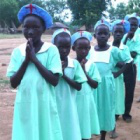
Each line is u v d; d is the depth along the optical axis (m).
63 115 1.40
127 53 1.89
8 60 5.66
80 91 1.56
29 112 1.17
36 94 1.17
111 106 1.79
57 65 1.20
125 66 1.89
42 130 1.19
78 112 1.56
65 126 1.40
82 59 1.60
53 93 1.24
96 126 1.64
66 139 1.41
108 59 1.77
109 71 1.79
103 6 18.64
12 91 3.17
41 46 1.21
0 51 7.48
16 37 14.93
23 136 1.18
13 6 25.69
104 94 1.78
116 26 1.99
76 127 1.42
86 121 1.57
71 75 1.42
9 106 2.65
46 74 1.16
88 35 1.71
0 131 2.07
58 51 1.28
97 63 1.78
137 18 2.45
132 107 2.67
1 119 2.31
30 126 1.17
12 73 1.21
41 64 1.16
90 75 1.62
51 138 1.18
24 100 1.18
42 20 1.19
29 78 1.17
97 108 1.79
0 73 4.17
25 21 1.17
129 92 2.26
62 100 1.39
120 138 1.96
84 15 18.45
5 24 26.91
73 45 1.61
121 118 2.37
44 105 1.18
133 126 2.19
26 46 1.14
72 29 16.73
